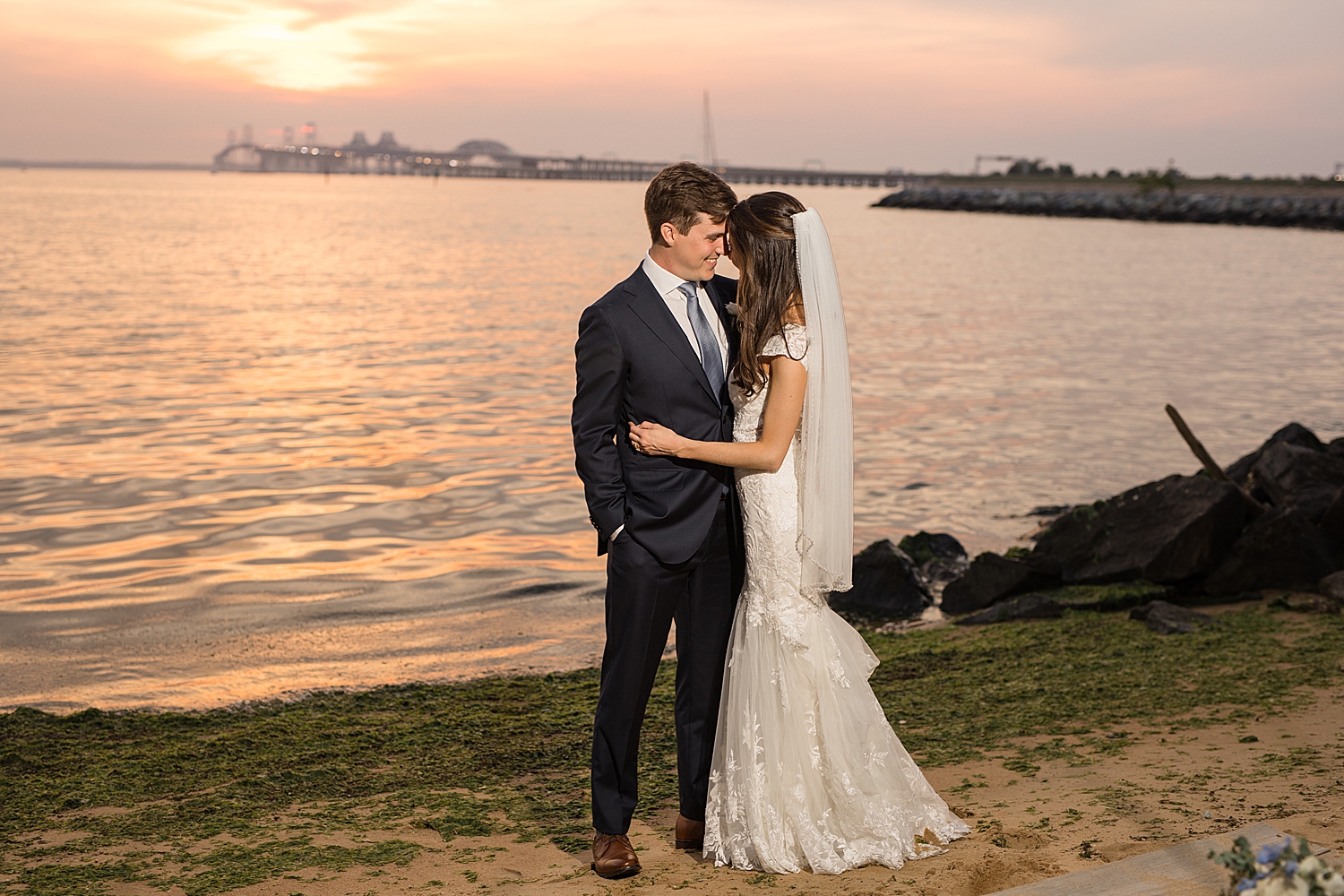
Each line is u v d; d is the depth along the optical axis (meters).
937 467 12.15
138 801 4.37
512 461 12.22
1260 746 4.14
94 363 18.78
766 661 3.25
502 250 52.44
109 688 6.09
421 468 11.86
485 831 3.87
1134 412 15.31
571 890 3.13
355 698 5.82
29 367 18.11
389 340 22.48
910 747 4.66
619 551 3.25
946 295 33.59
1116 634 6.48
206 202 118.81
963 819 3.53
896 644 6.91
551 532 9.55
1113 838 3.12
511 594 7.92
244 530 9.46
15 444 12.66
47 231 60.31
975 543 9.48
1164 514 7.69
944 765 4.34
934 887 2.79
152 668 6.43
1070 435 13.77
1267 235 70.44
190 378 17.45
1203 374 18.80
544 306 29.30
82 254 44.81
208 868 3.52
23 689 6.07
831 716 3.22
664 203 3.14
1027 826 3.36
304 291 32.31
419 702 5.76
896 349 21.95
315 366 19.08
